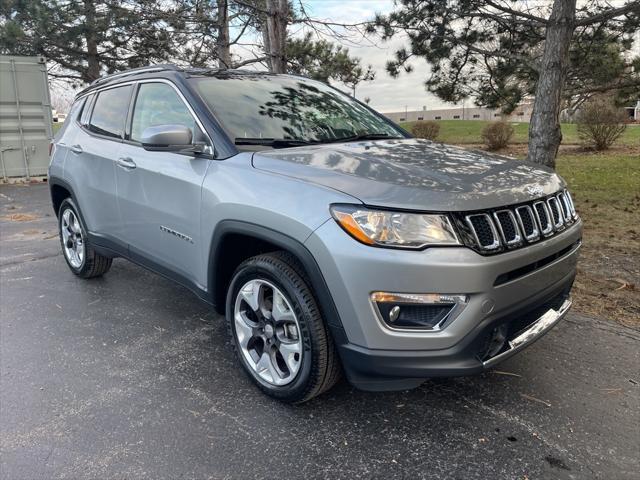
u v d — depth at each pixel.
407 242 2.28
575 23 6.55
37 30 13.59
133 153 3.79
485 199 2.44
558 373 3.20
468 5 7.97
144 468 2.39
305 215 2.49
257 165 2.90
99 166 4.17
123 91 4.19
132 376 3.21
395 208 2.31
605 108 15.68
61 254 6.03
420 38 9.21
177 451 2.51
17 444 2.57
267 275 2.76
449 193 2.40
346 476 2.33
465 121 31.94
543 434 2.61
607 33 8.33
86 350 3.56
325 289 2.43
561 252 2.86
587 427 2.67
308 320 2.57
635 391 2.99
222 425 2.71
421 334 2.31
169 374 3.23
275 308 2.79
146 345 3.63
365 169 2.68
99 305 4.39
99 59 15.47
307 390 2.69
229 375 3.22
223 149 3.10
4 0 13.27
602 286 4.60
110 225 4.17
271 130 3.37
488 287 2.33
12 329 3.91
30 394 3.01
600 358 3.38
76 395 3.00
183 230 3.30
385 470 2.37
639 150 15.75
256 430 2.66
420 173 2.63
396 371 2.35
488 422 2.72
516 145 18.91
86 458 2.46
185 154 3.23
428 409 2.84
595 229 6.70
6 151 11.56
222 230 2.92
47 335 3.80
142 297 4.57
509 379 3.14
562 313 2.97
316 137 3.46
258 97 3.64
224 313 3.33
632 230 6.57
